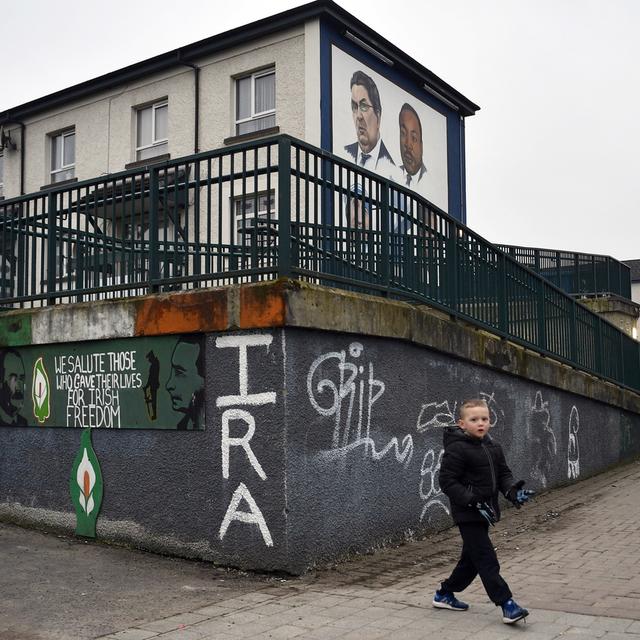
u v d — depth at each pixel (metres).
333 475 6.55
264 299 6.16
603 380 15.24
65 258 7.93
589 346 14.60
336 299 6.59
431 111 21.45
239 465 6.30
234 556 6.29
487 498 5.04
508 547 7.56
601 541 7.75
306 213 6.70
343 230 7.19
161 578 6.02
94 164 21.16
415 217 8.45
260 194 8.55
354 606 5.33
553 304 12.73
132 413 7.01
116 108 20.80
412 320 7.67
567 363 13.05
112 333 7.12
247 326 6.25
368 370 7.08
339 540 6.58
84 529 7.28
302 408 6.26
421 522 7.78
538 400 11.27
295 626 4.89
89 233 7.77
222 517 6.38
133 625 4.90
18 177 22.80
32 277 8.21
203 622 4.96
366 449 7.00
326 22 17.64
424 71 20.53
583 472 13.16
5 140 22.84
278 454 6.11
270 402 6.17
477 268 9.86
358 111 18.50
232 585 5.86
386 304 7.29
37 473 7.72
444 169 21.89
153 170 7.23
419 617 5.08
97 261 7.68
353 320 6.79
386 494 7.25
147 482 6.87
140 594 5.59
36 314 7.77
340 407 6.69
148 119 20.48
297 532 6.12
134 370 7.02
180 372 6.70
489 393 9.55
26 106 22.30
